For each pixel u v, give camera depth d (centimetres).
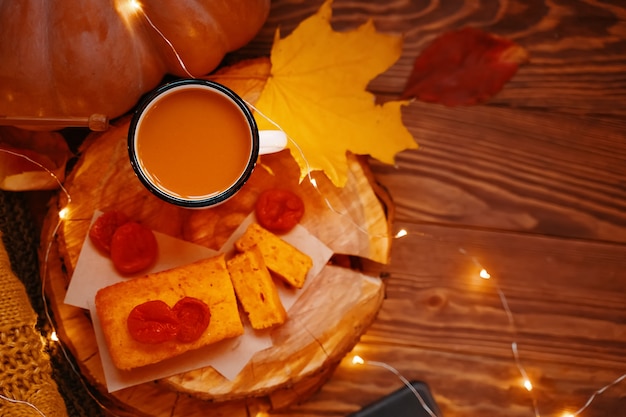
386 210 65
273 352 61
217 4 59
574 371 71
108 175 61
